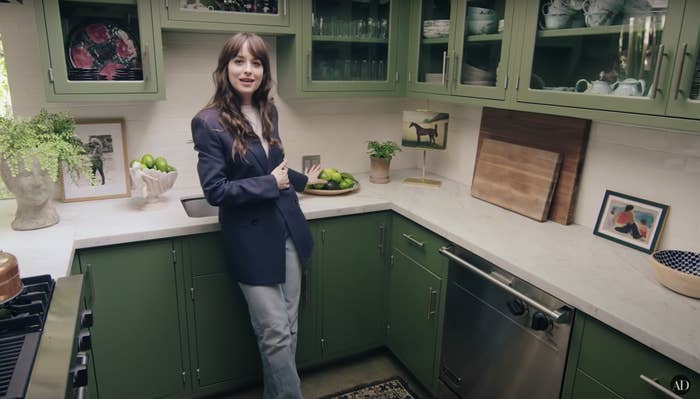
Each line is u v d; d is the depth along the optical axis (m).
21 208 1.88
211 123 1.75
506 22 1.92
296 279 2.00
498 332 1.77
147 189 2.12
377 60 2.56
